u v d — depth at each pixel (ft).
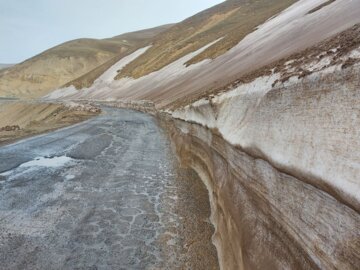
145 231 24.73
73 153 47.70
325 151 8.25
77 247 21.80
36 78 474.90
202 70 125.59
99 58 539.70
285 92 11.96
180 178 38.55
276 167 11.32
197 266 20.42
